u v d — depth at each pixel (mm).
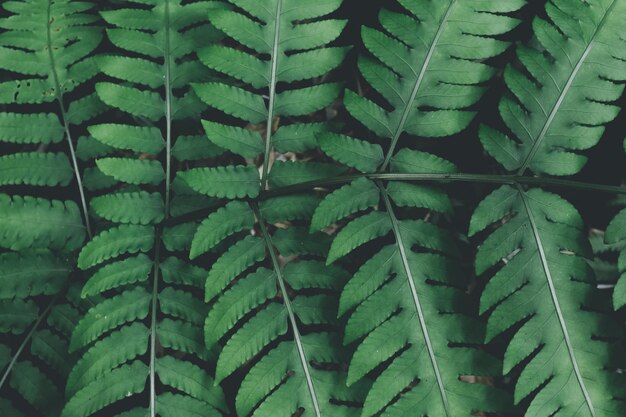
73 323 437
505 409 419
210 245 422
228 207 427
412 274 423
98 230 442
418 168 432
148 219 433
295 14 430
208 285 419
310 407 422
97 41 445
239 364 418
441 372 419
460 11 428
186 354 471
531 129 430
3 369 431
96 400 420
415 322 421
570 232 424
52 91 440
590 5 426
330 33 430
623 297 417
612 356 417
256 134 431
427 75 430
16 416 432
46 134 438
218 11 426
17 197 430
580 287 420
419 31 429
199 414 426
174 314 427
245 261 424
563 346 418
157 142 435
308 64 430
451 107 431
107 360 421
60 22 443
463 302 423
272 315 423
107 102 431
